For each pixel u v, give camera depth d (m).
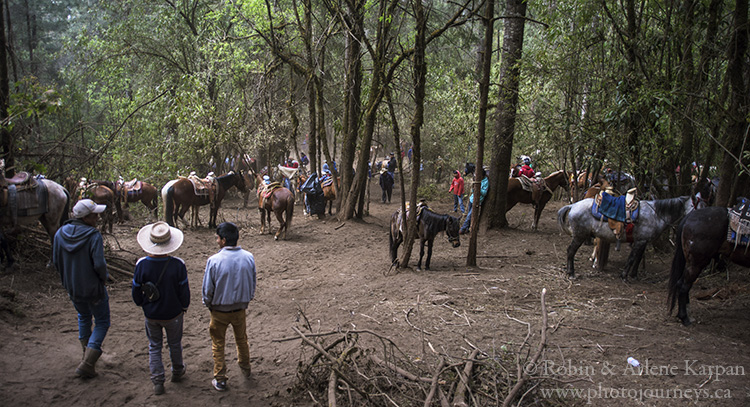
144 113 18.58
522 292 8.46
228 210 18.98
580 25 10.57
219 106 19.05
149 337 4.97
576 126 11.19
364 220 16.20
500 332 6.57
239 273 5.04
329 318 7.36
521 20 13.48
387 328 6.80
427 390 4.66
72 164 10.27
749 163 8.91
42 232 8.91
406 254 10.01
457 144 20.91
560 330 6.66
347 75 15.57
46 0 25.34
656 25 11.13
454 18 9.52
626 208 8.88
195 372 5.57
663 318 7.18
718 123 9.34
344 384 4.88
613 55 10.79
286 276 9.91
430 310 7.52
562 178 14.59
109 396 4.86
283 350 6.25
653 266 10.43
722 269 9.22
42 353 5.55
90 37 20.19
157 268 4.81
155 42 20.23
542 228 15.16
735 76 8.72
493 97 16.55
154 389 5.04
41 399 4.66
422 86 9.55
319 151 16.80
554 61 11.58
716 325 6.86
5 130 7.92
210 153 19.72
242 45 20.39
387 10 11.59
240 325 5.21
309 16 15.12
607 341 6.26
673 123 9.70
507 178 14.23
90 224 5.12
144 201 15.25
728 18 11.10
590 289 8.66
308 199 16.31
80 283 4.98
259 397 5.09
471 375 4.87
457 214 17.89
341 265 10.77
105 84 20.73
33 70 20.53
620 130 10.34
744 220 6.45
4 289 6.86
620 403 4.72
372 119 15.07
